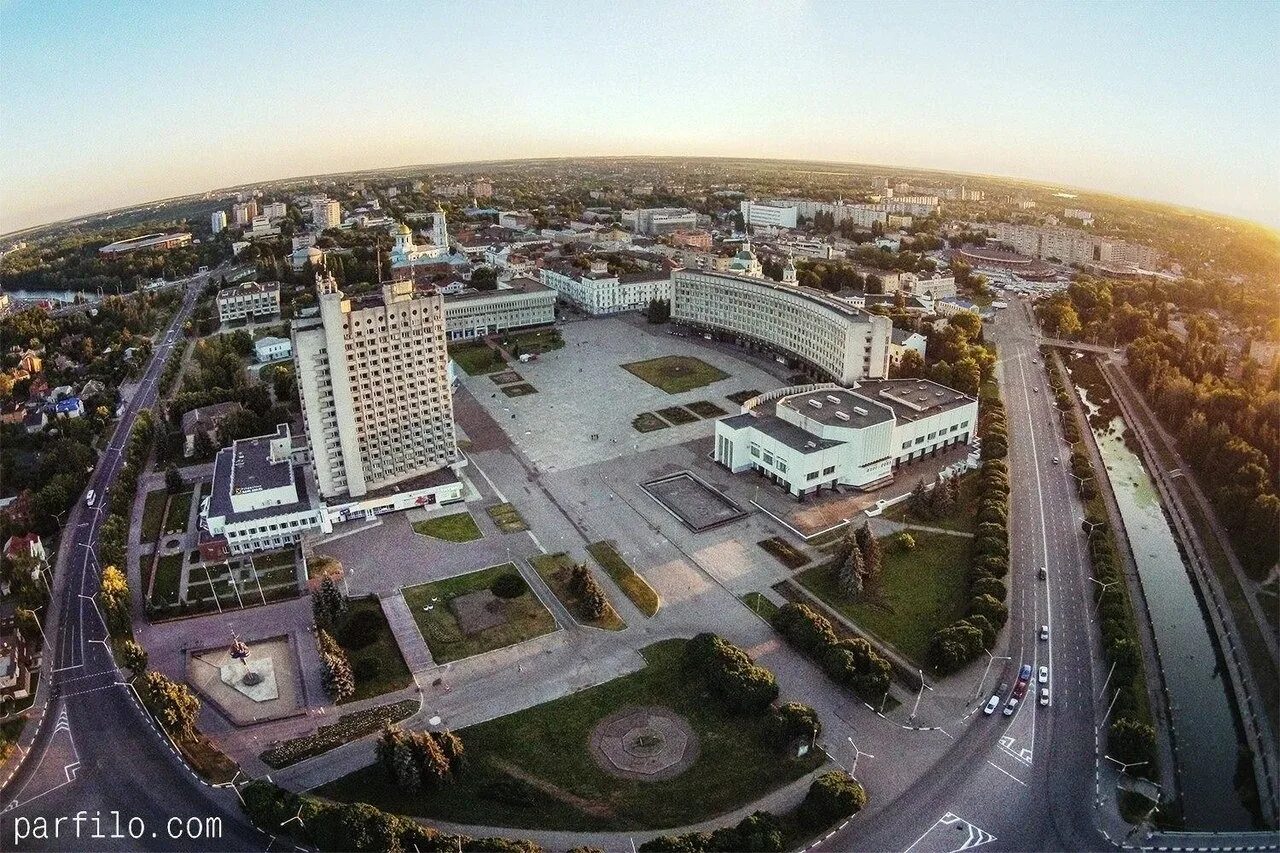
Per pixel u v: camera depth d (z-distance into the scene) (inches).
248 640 6939.0
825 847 4916.3
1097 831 5049.2
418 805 5246.1
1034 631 6958.7
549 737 5802.2
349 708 6131.9
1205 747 5925.2
